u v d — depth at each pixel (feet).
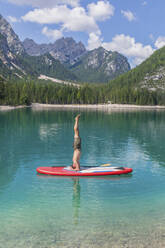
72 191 46.88
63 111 415.44
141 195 44.93
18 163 67.10
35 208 39.14
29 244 28.99
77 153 57.67
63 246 28.58
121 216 36.35
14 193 45.68
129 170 57.93
